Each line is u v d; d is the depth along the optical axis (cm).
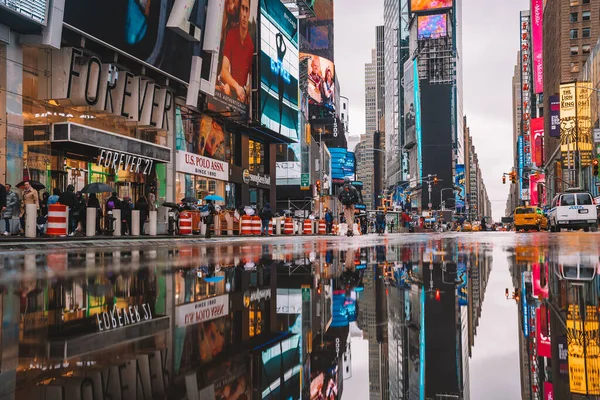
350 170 15200
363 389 208
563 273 671
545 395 189
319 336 312
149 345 270
